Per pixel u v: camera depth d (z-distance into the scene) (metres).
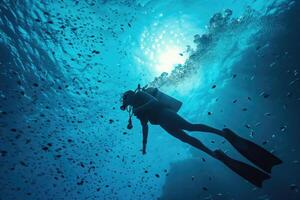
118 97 12.97
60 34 10.53
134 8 10.41
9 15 9.88
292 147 11.83
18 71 11.59
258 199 11.84
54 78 12.12
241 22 10.87
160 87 12.42
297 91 11.23
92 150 17.33
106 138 16.31
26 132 14.76
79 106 13.62
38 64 11.56
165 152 18.70
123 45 11.07
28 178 19.34
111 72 11.73
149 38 11.06
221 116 14.32
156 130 16.03
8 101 12.57
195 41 11.27
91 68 11.62
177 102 4.05
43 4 9.65
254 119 12.97
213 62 12.18
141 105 4.04
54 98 13.12
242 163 3.20
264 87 12.08
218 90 13.84
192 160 14.22
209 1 10.48
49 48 10.99
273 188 11.70
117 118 14.44
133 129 15.52
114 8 10.27
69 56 11.24
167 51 11.41
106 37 10.80
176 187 13.48
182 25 10.97
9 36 10.45
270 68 11.64
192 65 11.89
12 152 16.02
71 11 9.94
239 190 12.59
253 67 12.14
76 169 19.17
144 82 12.10
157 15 10.70
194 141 3.61
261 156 3.09
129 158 18.84
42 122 14.41
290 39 10.76
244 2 10.51
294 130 11.74
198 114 15.67
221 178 13.25
